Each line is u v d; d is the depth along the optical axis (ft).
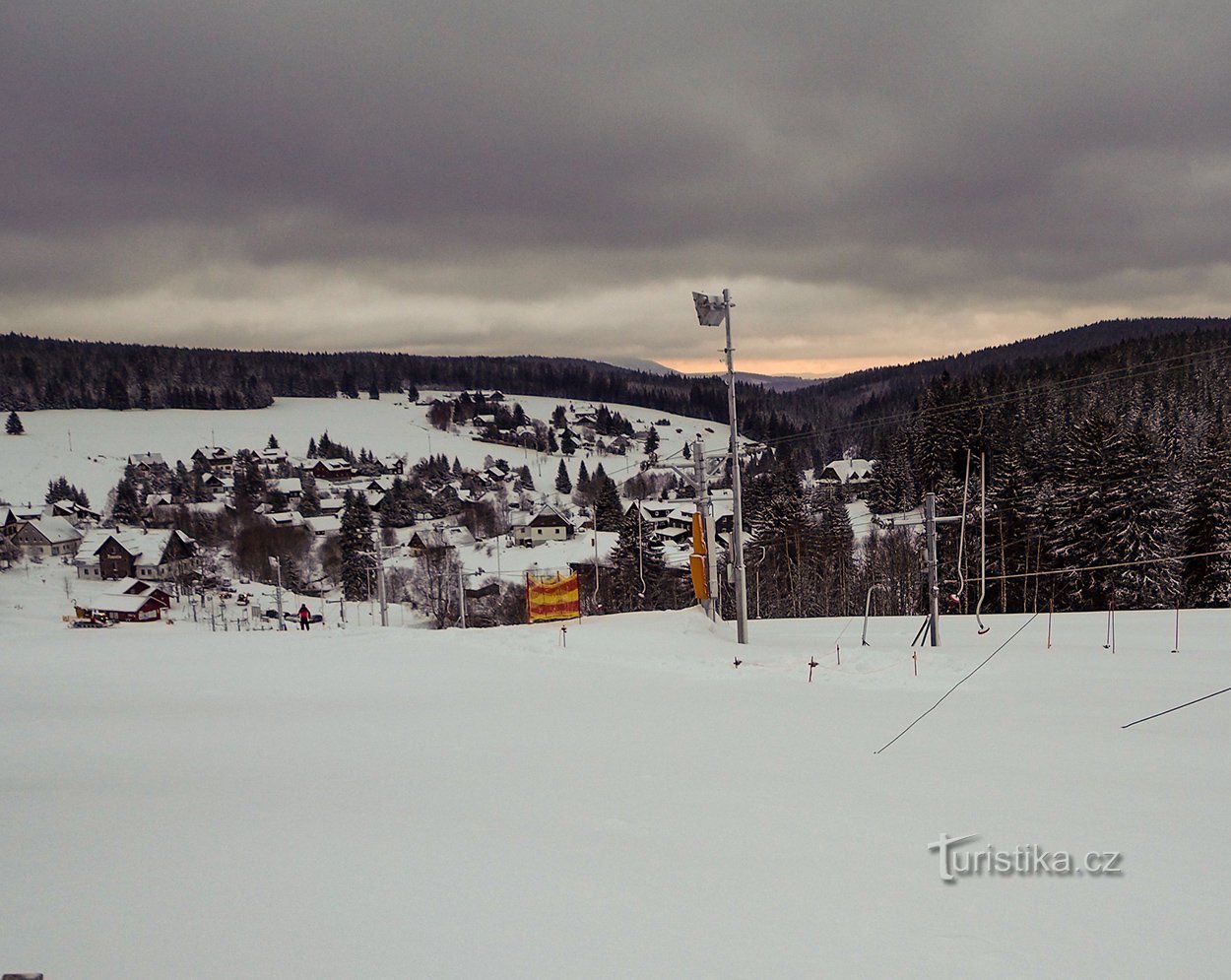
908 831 26.02
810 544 221.25
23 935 17.75
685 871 22.59
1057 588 176.55
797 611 202.39
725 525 312.91
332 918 18.93
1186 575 162.71
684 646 70.08
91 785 31.24
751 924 19.43
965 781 31.53
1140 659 58.34
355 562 311.68
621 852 23.89
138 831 25.00
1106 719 41.70
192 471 590.96
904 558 203.51
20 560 369.09
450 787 30.89
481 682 57.47
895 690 51.67
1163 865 23.36
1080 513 169.17
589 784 31.27
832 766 33.86
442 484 582.76
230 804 28.37
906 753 35.88
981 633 79.20
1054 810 28.12
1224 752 35.19
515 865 22.59
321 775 32.83
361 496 463.83
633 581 234.58
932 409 281.13
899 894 21.31
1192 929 19.60
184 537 353.10
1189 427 314.35
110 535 335.26
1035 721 41.68
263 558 361.30
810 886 21.71
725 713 45.16
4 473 573.74
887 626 88.99
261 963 16.67
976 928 19.44
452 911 19.51
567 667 62.49
